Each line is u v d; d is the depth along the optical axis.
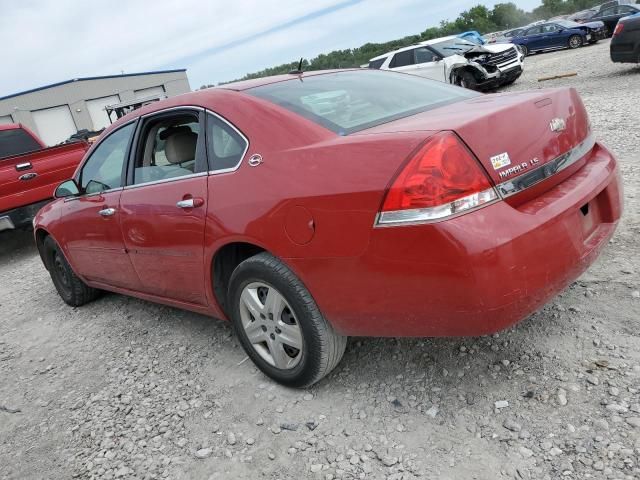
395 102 2.96
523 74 17.38
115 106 21.22
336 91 3.05
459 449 2.20
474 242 1.97
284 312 2.71
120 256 3.73
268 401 2.81
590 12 34.94
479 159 2.08
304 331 2.56
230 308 2.95
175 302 3.53
